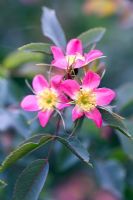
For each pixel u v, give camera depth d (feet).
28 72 2.10
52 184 2.27
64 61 1.47
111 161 2.07
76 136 1.45
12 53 2.22
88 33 1.63
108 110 1.44
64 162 2.04
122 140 1.71
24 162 1.97
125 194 2.09
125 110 1.84
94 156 2.06
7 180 1.96
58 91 1.47
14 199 1.44
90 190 2.43
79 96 1.44
